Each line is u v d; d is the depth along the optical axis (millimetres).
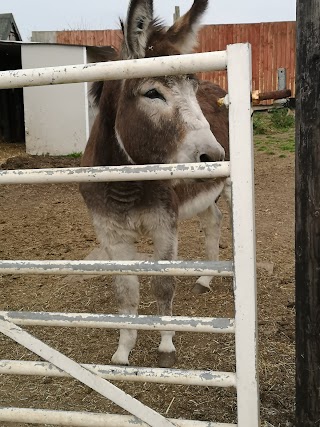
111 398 1771
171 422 1738
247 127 1519
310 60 1632
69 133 11461
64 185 8594
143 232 3148
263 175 8562
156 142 2561
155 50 2562
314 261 1744
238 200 1562
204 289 4086
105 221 3008
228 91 1515
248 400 1671
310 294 1771
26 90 11398
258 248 5156
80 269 1762
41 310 3885
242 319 1625
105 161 3037
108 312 3805
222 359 3064
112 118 2957
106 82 2990
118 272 1743
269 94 3059
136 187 2869
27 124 11609
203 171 1592
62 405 2656
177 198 3197
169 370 1740
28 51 11195
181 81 2488
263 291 4039
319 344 1793
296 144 1735
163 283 3096
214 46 16062
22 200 7656
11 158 10430
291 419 2387
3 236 5875
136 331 3219
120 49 2781
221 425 1723
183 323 1706
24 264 1789
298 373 1874
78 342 3361
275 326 3439
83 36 17047
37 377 2938
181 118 2434
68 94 11258
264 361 2971
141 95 2566
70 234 5910
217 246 4371
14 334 1802
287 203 6914
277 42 15742
